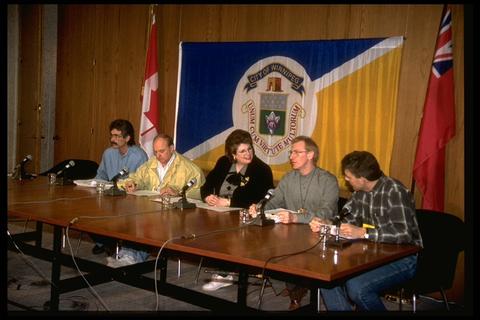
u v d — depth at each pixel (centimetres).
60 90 696
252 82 527
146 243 292
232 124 541
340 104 473
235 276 450
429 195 421
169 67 590
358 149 464
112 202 400
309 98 491
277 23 514
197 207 392
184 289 314
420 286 317
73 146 687
